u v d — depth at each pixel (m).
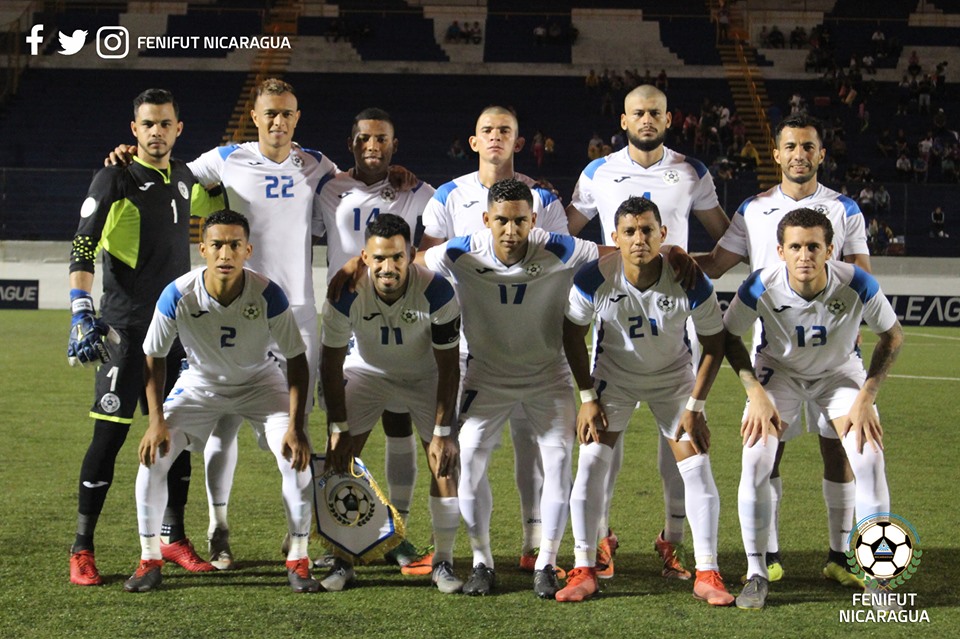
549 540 3.99
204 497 5.47
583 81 25.61
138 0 26.61
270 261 4.79
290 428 4.01
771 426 3.97
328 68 25.59
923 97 23.94
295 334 4.02
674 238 4.87
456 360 4.08
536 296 4.07
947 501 5.45
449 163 22.86
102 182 4.18
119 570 4.16
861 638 3.46
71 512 5.02
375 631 3.47
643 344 4.03
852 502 4.19
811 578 4.21
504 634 3.46
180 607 3.72
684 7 27.16
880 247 17.77
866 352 12.38
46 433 7.12
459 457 4.13
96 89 24.59
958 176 21.86
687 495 4.00
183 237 4.41
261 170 4.78
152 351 3.97
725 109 22.77
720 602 3.81
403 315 4.04
